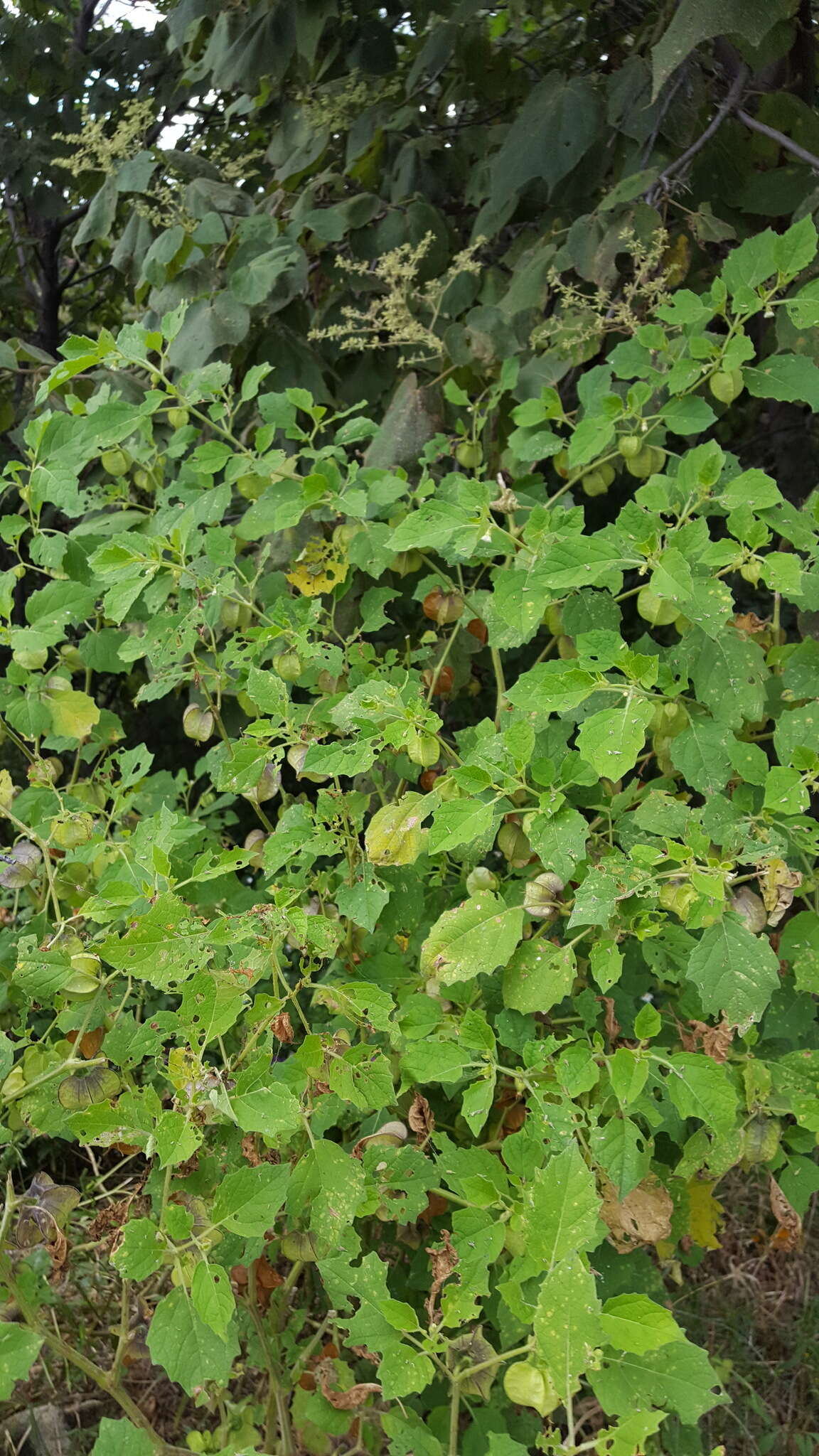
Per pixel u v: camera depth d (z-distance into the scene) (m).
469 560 1.40
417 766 1.32
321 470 1.38
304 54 1.63
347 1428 1.22
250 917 1.15
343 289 1.69
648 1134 1.32
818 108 1.63
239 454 1.43
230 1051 1.27
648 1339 1.01
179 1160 1.09
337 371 1.69
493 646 1.33
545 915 1.21
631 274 1.55
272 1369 1.26
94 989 1.19
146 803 1.46
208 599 1.37
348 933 1.31
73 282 2.55
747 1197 1.71
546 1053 1.21
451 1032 1.25
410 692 1.34
